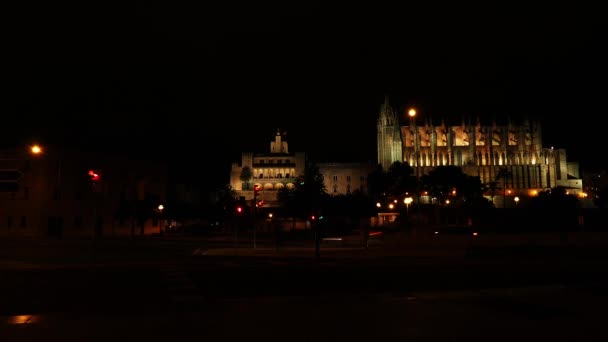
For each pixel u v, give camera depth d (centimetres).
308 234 6800
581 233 3834
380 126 18862
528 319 1104
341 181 17312
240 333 988
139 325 1070
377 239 4681
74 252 3859
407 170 15025
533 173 17725
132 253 3744
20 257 3338
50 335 986
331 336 958
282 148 18350
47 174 7275
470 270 2245
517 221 6056
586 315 1146
